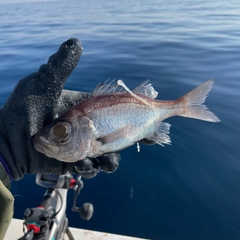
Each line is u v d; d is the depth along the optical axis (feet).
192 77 3.42
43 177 1.13
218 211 1.65
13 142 0.77
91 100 0.90
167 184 1.87
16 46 5.27
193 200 1.74
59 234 1.11
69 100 0.94
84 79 3.37
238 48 4.65
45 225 0.96
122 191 1.84
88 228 1.61
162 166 2.01
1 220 0.60
